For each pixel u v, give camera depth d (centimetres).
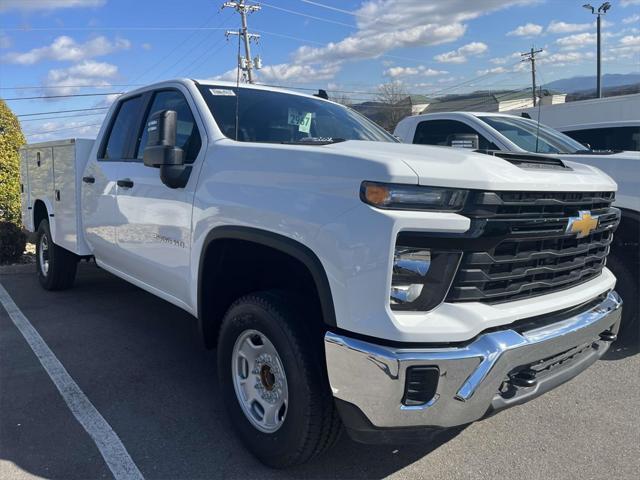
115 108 487
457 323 225
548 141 582
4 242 830
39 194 630
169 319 548
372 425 233
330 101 454
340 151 251
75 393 374
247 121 357
